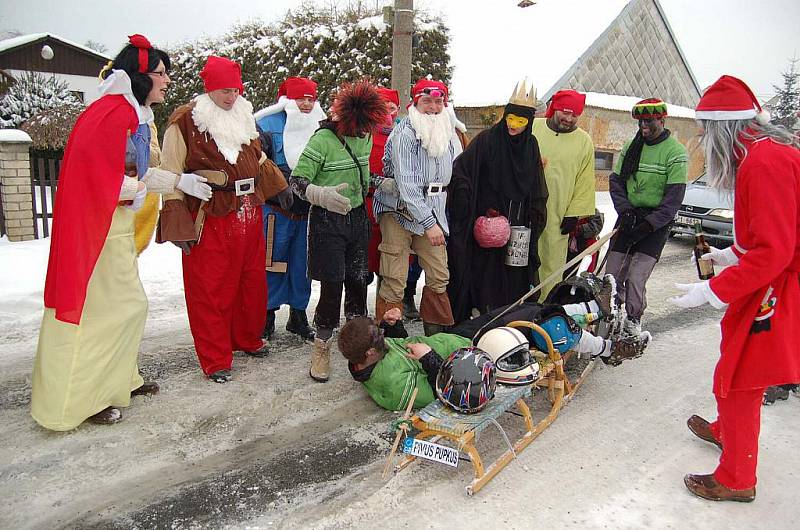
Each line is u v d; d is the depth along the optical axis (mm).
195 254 4164
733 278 2766
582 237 5559
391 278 4629
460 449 3166
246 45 13773
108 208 3246
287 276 5184
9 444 3451
